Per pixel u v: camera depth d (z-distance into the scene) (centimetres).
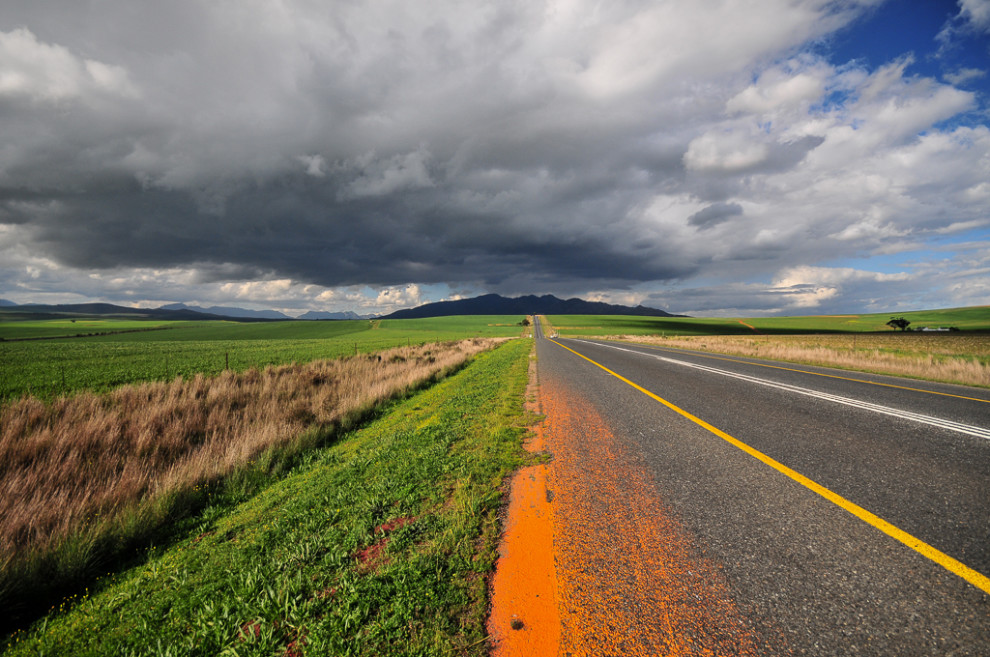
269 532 355
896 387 923
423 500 385
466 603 232
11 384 1667
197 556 335
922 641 190
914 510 316
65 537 351
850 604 214
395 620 222
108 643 237
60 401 935
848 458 441
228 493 502
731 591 228
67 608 287
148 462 597
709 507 332
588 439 548
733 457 454
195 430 766
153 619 253
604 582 240
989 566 240
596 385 1017
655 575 245
